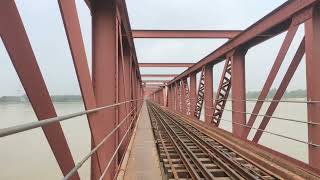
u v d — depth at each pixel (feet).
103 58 23.00
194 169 29.99
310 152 26.94
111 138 22.71
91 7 23.27
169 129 66.18
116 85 22.86
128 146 41.78
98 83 22.80
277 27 36.35
